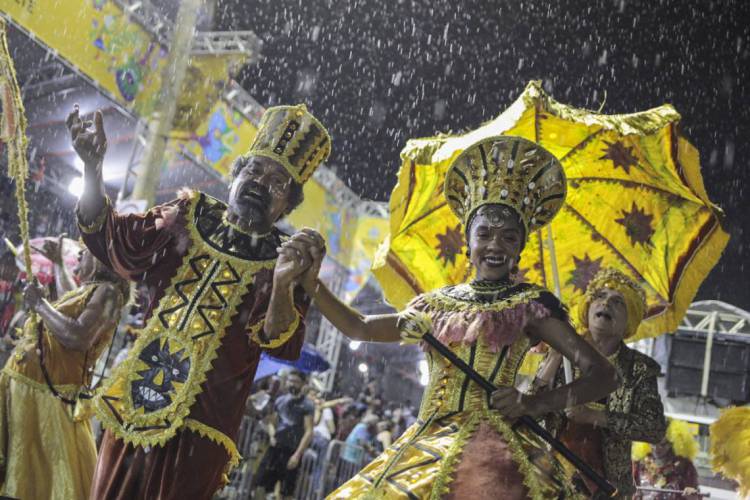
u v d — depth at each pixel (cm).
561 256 542
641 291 489
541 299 356
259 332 403
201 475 402
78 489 505
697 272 516
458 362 347
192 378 408
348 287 2138
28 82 1450
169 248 432
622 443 462
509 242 370
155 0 1416
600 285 489
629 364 475
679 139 496
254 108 1733
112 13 1352
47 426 503
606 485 335
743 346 1459
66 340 496
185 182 1744
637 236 531
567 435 459
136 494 398
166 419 400
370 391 1708
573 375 445
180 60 1306
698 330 1476
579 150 521
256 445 1046
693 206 520
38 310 495
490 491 318
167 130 1285
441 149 462
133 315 956
